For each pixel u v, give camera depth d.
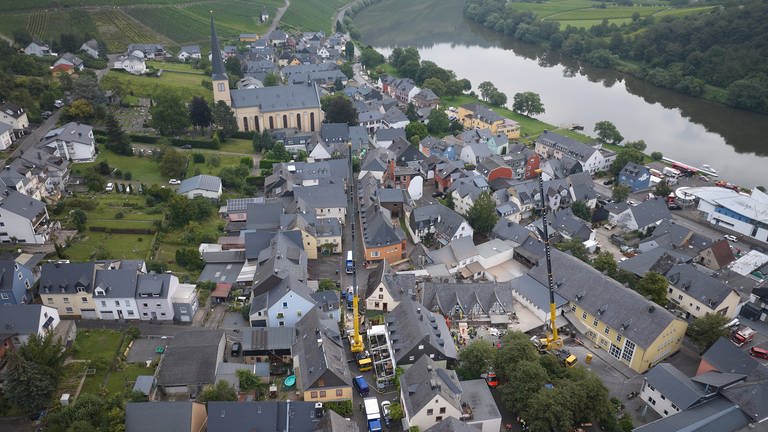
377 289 124.00
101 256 131.75
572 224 158.38
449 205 177.12
